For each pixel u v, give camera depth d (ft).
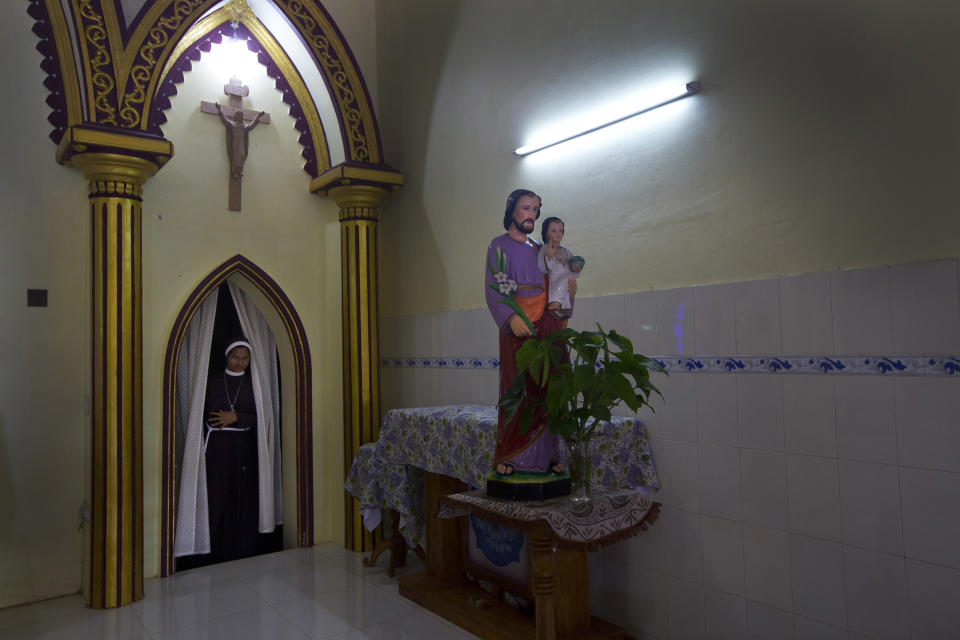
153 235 15.42
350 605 13.08
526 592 11.50
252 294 17.33
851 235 8.55
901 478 8.05
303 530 17.21
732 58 9.89
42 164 14.33
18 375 13.93
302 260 17.60
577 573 10.88
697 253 10.34
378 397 16.96
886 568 8.18
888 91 8.23
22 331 13.99
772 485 9.34
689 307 10.41
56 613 13.07
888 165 8.21
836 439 8.67
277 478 17.93
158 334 15.35
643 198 11.16
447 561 13.30
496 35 14.35
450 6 15.78
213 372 17.42
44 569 13.98
